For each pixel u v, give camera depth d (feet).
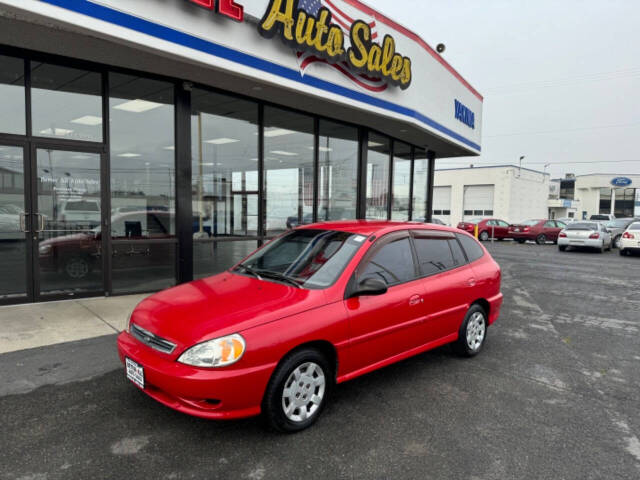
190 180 24.30
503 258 51.67
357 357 11.39
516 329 19.90
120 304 20.49
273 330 9.59
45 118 19.99
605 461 9.26
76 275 21.25
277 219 30.22
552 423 10.91
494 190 118.52
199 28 18.86
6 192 19.39
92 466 8.52
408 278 13.24
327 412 11.19
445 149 48.83
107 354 14.32
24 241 19.88
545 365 15.14
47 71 19.81
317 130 32.35
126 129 22.18
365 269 12.03
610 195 162.81
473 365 14.96
